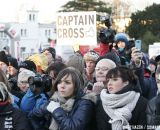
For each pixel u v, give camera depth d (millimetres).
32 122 4508
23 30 41031
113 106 4055
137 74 5402
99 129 4195
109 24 6121
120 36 6414
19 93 5305
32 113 4508
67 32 8078
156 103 4008
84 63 5688
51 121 4367
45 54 7859
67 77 4293
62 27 8125
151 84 5992
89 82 5145
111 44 6016
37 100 4562
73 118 4156
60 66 5020
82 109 4191
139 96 4141
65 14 8070
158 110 3998
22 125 4344
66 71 4332
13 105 4523
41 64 7293
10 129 4324
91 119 4285
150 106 4035
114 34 6051
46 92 4723
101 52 6008
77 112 4184
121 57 6203
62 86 4293
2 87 4371
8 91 4480
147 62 6879
